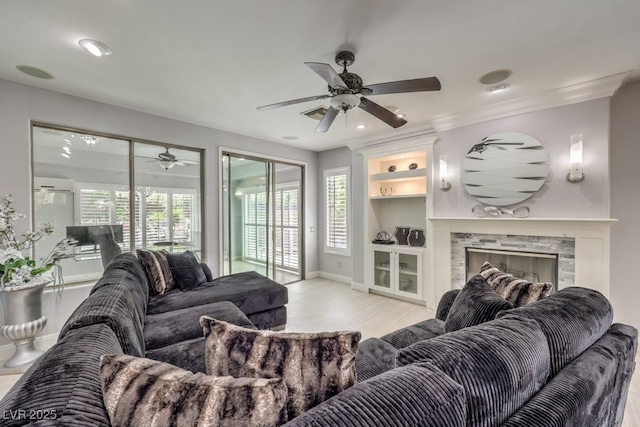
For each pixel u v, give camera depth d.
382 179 4.45
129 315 1.37
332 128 4.04
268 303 2.91
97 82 2.60
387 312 3.71
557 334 1.06
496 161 3.26
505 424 0.79
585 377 0.96
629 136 2.68
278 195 5.05
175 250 3.74
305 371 0.82
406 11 1.68
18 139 2.59
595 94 2.64
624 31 1.86
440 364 0.79
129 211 3.36
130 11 1.67
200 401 0.64
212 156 4.00
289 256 5.23
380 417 0.60
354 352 0.86
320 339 0.87
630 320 2.70
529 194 3.04
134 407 0.63
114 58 2.19
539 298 1.56
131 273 2.21
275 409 0.65
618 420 1.23
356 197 4.79
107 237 3.22
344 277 5.20
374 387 0.68
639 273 2.66
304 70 2.38
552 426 0.76
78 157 3.03
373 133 4.29
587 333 1.16
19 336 2.38
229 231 4.32
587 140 2.71
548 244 2.96
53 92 2.77
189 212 3.86
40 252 2.82
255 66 2.32
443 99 2.97
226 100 3.02
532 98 2.91
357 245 4.78
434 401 0.65
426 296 3.89
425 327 2.05
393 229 4.72
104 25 1.79
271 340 0.89
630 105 2.67
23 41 1.96
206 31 1.87
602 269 2.62
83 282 3.07
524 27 1.82
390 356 1.68
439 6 1.64
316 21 1.77
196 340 1.84
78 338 0.94
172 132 3.60
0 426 0.55
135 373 0.69
